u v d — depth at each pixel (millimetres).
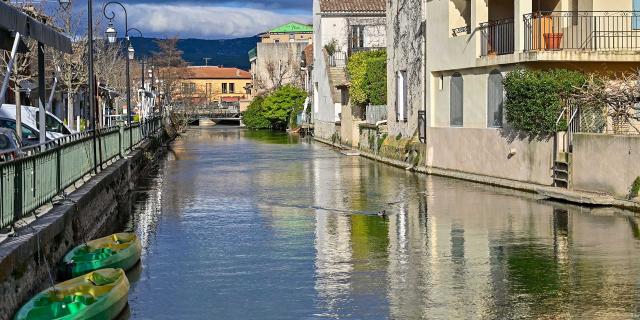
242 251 19328
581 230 21141
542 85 28938
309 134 89562
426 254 18609
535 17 31125
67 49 22219
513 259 17797
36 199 16875
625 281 15570
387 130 50469
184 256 18781
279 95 107438
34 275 13867
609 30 31734
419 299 14531
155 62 125312
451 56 37125
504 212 24969
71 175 21969
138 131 48062
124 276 14781
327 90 73625
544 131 29594
